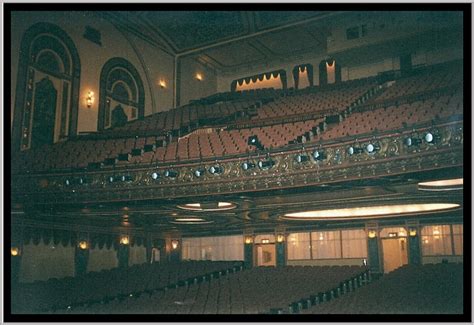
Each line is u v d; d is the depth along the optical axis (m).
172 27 19.84
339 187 13.38
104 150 17.11
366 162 12.11
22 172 14.30
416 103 15.58
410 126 11.48
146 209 16.56
